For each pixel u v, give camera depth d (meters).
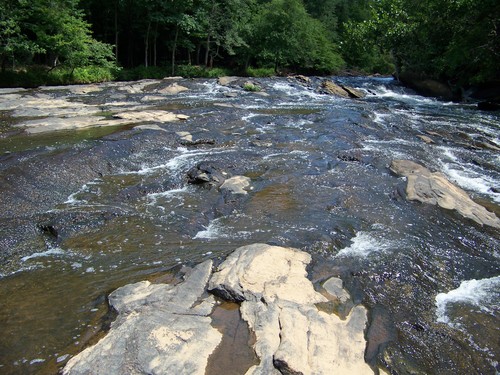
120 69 27.84
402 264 6.04
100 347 4.08
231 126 14.19
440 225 7.56
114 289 5.32
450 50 22.91
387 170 10.28
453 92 25.34
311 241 6.58
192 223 7.25
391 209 8.07
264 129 14.11
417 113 18.72
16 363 4.10
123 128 13.26
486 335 4.73
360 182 9.40
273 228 7.10
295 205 8.11
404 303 5.24
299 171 9.98
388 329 4.69
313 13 51.69
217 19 33.88
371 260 6.13
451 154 12.23
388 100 24.06
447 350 4.47
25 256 6.17
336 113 16.67
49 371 3.98
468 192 9.59
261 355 4.00
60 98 18.78
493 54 21.55
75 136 12.18
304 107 19.03
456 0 23.34
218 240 6.69
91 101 18.48
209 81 26.64
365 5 57.16
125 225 7.14
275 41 37.47
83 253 6.28
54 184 8.66
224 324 4.57
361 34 31.50
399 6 29.06
